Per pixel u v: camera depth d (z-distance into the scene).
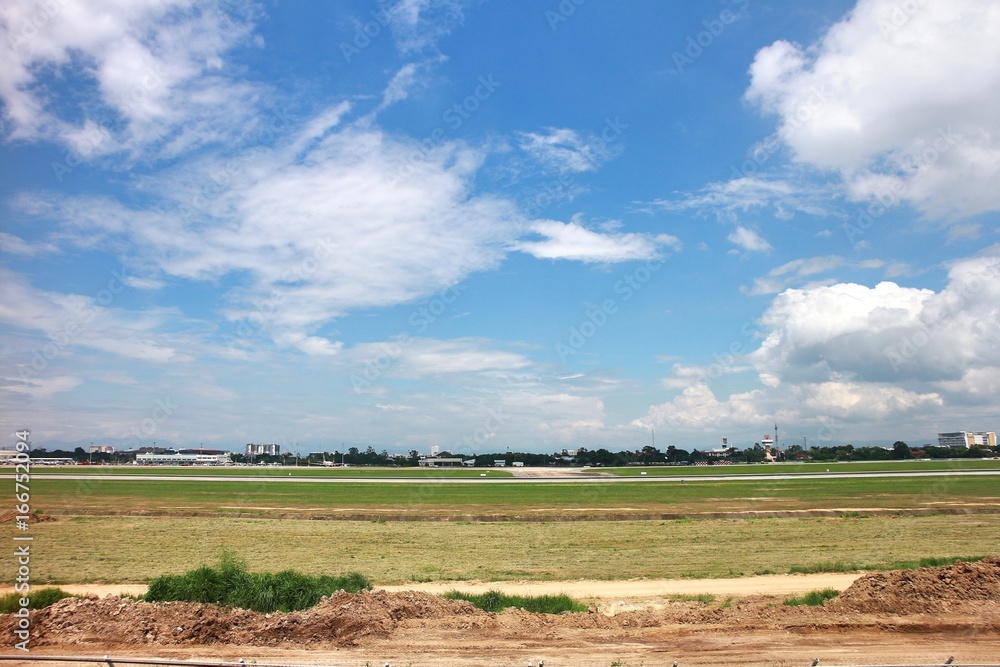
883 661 13.46
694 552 29.25
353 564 27.02
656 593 21.33
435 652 14.01
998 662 13.45
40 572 25.30
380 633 14.98
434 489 66.00
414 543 32.78
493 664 13.37
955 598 16.67
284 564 27.02
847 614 16.16
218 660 13.59
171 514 44.88
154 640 14.51
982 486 59.72
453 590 21.56
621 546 31.34
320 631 14.92
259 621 15.43
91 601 15.87
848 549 29.23
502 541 33.34
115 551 30.19
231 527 38.62
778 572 24.38
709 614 16.69
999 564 17.86
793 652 13.97
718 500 52.66
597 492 61.56
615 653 13.98
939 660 13.51
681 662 13.48
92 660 12.36
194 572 18.72
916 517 40.94
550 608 18.67
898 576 17.75
